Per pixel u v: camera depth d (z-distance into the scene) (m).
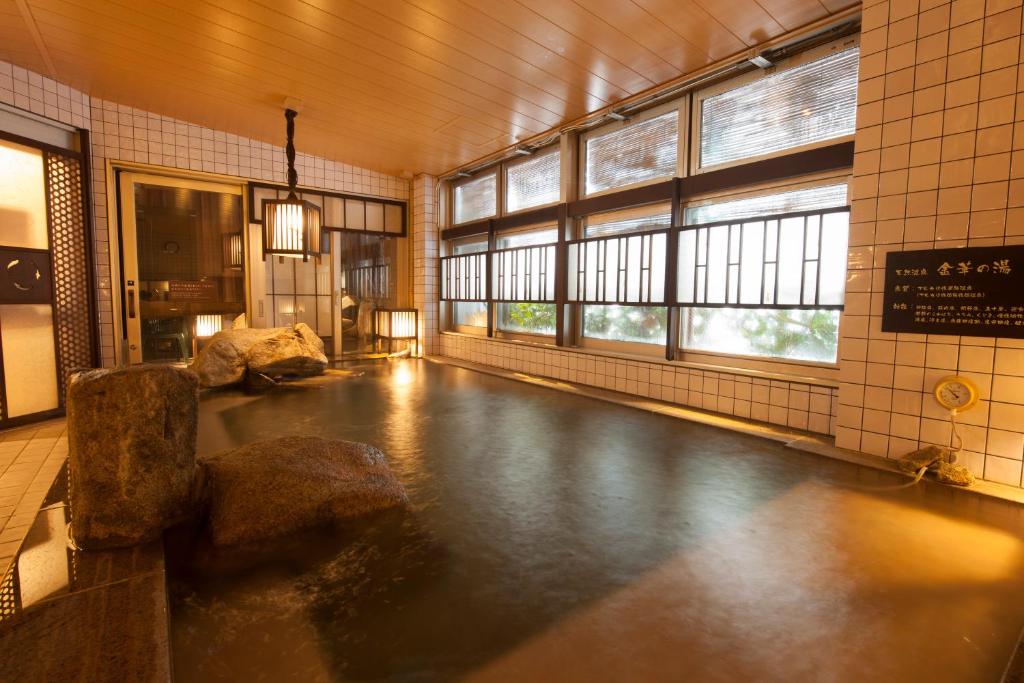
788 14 3.42
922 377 2.89
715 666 1.38
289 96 5.06
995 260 2.60
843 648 1.46
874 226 3.03
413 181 8.22
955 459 2.78
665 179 4.79
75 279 4.72
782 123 3.95
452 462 3.09
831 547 2.05
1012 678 1.33
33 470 3.08
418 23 3.68
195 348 6.48
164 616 1.57
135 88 4.93
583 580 1.81
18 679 1.29
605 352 5.38
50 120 4.53
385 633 1.53
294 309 7.45
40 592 1.73
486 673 1.35
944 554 2.00
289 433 3.73
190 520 2.31
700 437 3.63
